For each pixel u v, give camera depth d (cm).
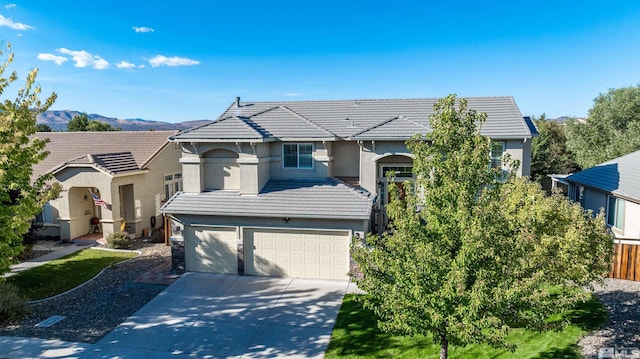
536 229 1049
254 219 1841
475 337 809
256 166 1909
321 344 1251
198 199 1931
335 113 2412
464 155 874
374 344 1229
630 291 1534
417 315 856
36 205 1266
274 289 1709
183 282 1805
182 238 1922
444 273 842
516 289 770
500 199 901
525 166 2011
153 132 3173
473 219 817
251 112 2519
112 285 1792
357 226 1759
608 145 3831
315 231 1805
